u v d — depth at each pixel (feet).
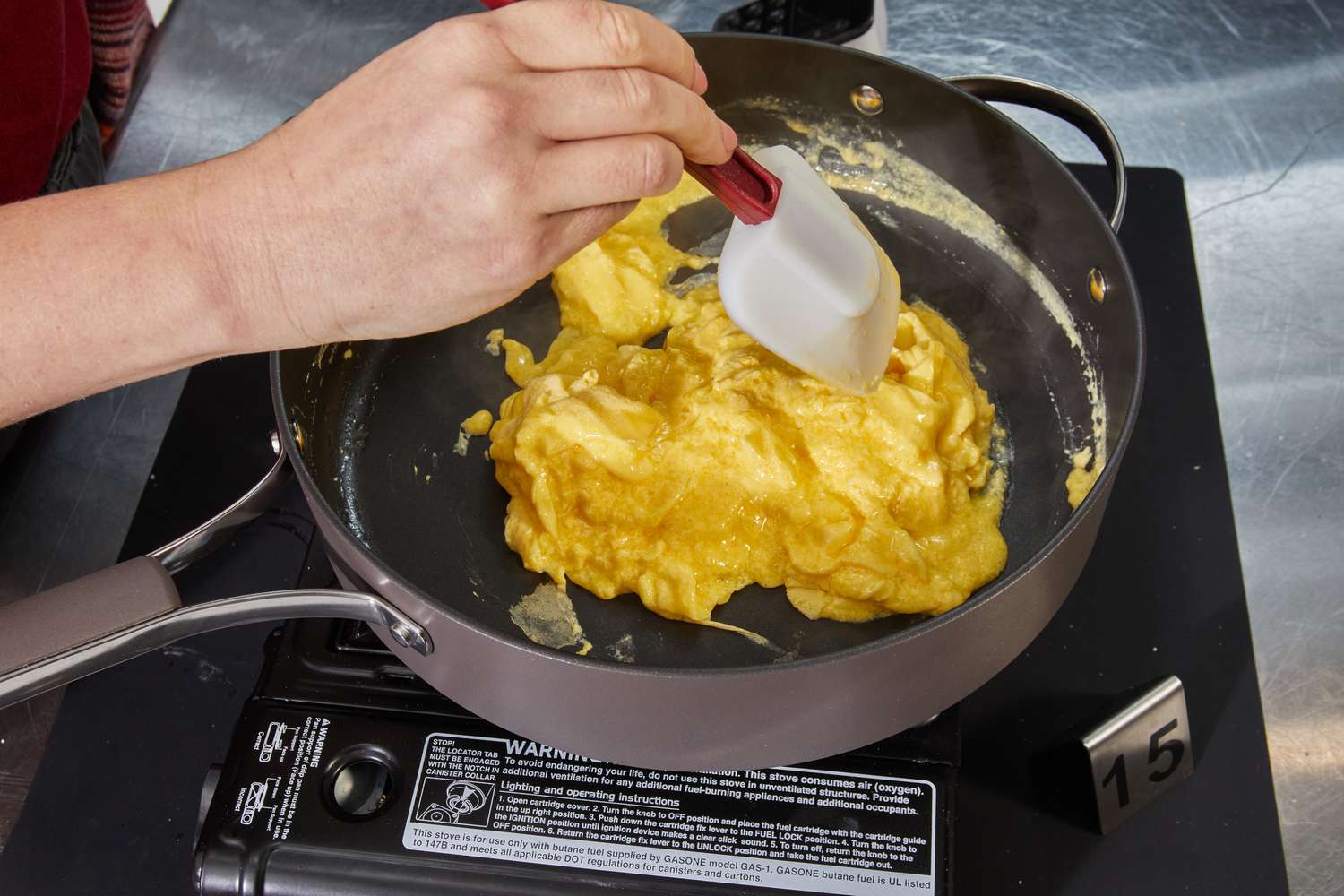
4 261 2.51
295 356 3.49
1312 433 4.25
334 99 2.39
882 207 4.34
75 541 4.11
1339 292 4.54
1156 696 3.27
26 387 2.66
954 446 3.60
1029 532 3.57
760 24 4.45
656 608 3.36
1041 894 3.19
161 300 2.51
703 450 3.49
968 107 3.81
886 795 3.03
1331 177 4.80
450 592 3.44
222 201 2.42
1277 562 3.99
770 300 3.05
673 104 2.41
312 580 3.48
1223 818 3.31
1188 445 4.02
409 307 2.53
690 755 2.79
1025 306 4.06
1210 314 4.51
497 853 2.97
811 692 2.58
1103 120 3.59
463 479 3.72
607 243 4.14
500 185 2.29
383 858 2.96
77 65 4.23
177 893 3.25
